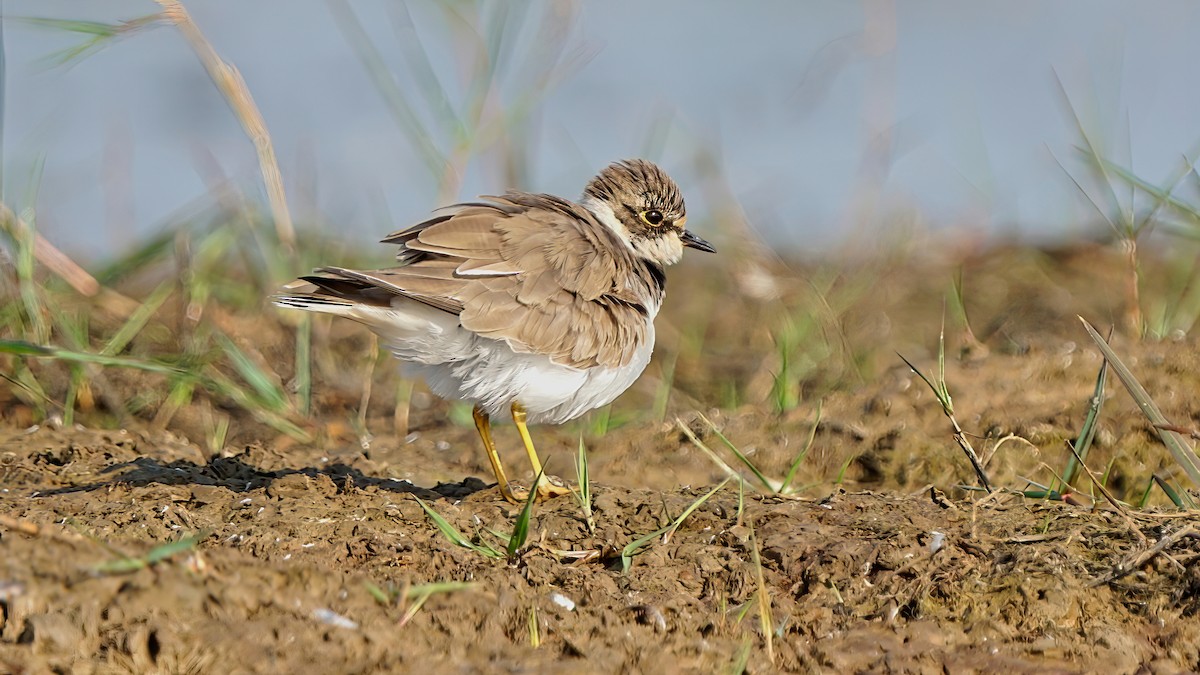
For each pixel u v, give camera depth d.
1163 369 13.02
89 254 17.23
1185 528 8.76
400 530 9.35
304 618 7.38
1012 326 15.43
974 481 11.68
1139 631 8.17
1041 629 8.17
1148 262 17.48
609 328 10.62
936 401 12.81
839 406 13.07
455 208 10.88
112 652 6.95
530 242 10.45
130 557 7.46
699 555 9.00
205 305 14.77
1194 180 14.79
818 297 15.59
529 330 10.21
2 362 13.54
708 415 13.31
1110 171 14.93
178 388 13.38
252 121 14.41
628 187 12.12
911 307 16.70
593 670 7.35
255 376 13.25
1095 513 9.64
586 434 13.02
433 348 10.26
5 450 11.25
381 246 17.20
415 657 7.27
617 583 8.59
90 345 14.13
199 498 9.94
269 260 15.26
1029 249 18.14
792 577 8.83
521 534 8.82
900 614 8.38
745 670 7.59
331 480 10.42
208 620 7.25
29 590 7.13
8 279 13.95
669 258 12.36
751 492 10.46
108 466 10.88
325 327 15.06
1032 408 12.59
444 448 12.79
